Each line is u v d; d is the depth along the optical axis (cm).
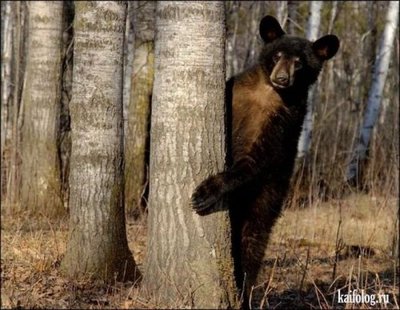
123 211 1071
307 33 2441
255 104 1016
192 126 840
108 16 1045
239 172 905
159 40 858
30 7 1827
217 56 851
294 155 1070
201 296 832
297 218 1664
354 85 3259
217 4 848
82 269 1035
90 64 1038
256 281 1041
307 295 1163
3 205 1781
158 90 856
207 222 842
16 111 1947
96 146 1038
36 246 1232
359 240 1609
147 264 872
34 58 1811
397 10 2675
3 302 911
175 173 840
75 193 1052
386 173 1905
